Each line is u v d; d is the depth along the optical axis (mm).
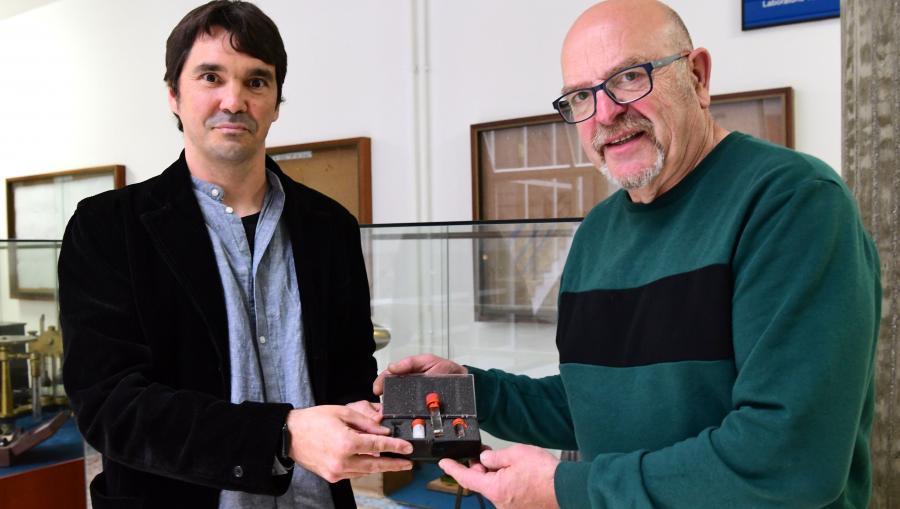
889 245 924
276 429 881
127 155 3664
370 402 1046
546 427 1174
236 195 1085
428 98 2646
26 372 1912
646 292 898
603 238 1053
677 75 889
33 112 4078
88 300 969
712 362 805
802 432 697
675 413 834
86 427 930
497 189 2490
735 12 2027
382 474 1744
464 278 1748
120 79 3664
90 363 948
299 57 2988
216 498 1002
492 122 2473
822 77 1913
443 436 904
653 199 949
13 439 1851
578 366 984
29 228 4152
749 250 792
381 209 2781
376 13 2758
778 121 1957
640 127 891
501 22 2471
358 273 1216
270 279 1087
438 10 2609
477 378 1176
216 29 983
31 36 4043
